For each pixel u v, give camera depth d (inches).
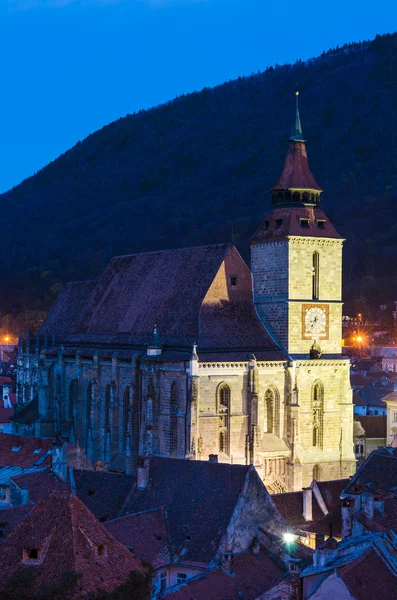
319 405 7701.8
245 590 4274.1
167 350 7509.8
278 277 7662.4
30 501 5049.2
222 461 7170.3
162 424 7317.9
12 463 6289.4
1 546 3708.2
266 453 7372.1
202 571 4488.2
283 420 7549.2
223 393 7219.5
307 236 7637.8
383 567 3656.5
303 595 3705.7
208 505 4790.8
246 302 7765.8
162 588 4562.0
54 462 5634.8
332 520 5295.3
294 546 4699.8
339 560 3750.0
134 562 3769.7
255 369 7293.3
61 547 3639.3
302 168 7849.4
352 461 7795.3
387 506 4333.2
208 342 7317.9
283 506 5723.4
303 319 7642.7
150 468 5231.3
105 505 5280.5
